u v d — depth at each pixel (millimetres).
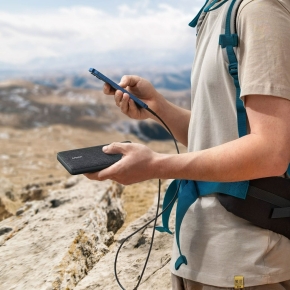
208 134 1442
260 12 1268
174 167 1315
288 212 1375
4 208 4457
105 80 1675
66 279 2256
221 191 1391
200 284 1468
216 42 1402
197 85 1508
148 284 2186
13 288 2172
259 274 1361
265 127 1248
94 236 2684
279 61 1241
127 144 1382
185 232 1485
